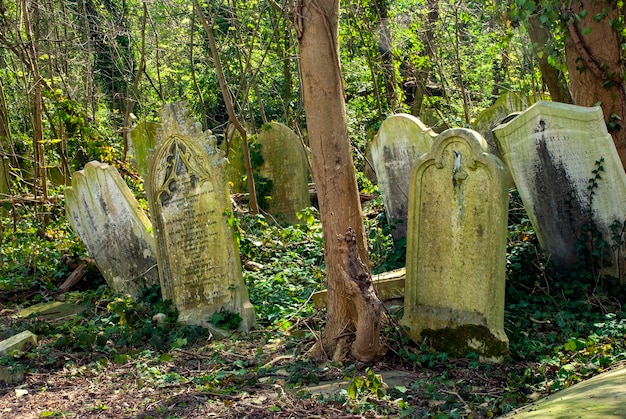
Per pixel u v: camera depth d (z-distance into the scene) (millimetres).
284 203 14070
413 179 7027
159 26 19953
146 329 8078
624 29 8773
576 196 8195
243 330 7984
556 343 6910
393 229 10594
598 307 7859
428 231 6973
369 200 13641
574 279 8211
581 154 8062
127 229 9969
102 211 10172
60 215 14203
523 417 3523
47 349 7383
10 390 6449
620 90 8883
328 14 6688
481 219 6621
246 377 6312
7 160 14914
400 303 7691
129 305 9031
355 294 6500
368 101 19750
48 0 17438
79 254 11406
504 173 6508
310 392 5848
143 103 21516
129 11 20609
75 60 18906
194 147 8320
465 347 6676
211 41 12516
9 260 11727
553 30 9156
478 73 19625
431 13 18797
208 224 8312
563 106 8062
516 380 6027
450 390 5855
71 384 6547
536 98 15859
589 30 8617
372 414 5297
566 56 9195
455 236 6793
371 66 17969
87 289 10820
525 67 17750
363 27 18391
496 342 6512
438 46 18859
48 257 11633
